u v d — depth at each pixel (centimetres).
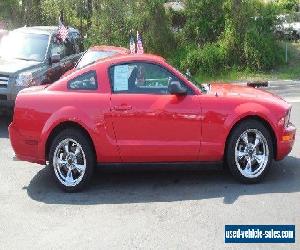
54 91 715
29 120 707
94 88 707
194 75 1889
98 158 702
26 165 838
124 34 1980
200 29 2022
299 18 2177
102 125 691
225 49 1914
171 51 2017
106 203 657
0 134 1050
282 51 1964
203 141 696
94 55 1175
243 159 708
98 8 2014
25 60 1188
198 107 692
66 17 2092
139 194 686
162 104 691
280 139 709
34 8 2144
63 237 558
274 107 709
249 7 1953
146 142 694
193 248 520
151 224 584
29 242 548
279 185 700
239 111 695
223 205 632
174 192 688
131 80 707
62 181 705
